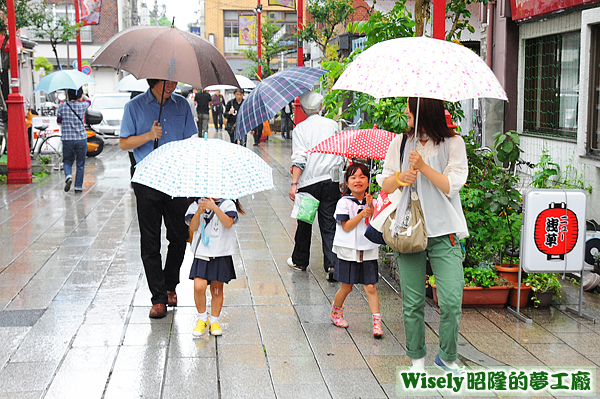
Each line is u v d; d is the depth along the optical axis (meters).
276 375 4.45
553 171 7.22
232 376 4.42
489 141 10.65
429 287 6.06
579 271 5.65
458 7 7.52
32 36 45.56
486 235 6.07
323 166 6.80
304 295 6.30
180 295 6.25
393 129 7.05
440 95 3.55
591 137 7.81
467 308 5.90
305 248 7.14
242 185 4.54
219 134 28.55
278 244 8.50
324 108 8.43
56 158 18.23
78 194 12.69
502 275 5.98
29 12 18.62
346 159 6.88
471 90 3.62
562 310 5.86
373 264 5.25
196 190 4.44
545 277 5.86
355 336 5.21
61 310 5.77
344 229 5.22
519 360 4.73
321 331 5.32
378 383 4.33
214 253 5.05
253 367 4.57
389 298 6.22
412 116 4.06
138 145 5.54
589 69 7.68
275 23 39.09
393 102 7.17
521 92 10.34
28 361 4.63
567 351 4.90
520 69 10.32
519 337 5.18
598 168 7.50
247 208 11.30
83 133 12.77
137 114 5.62
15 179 13.91
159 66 4.93
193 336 5.16
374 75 3.73
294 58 35.22
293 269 7.26
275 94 6.66
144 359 4.69
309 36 23.45
